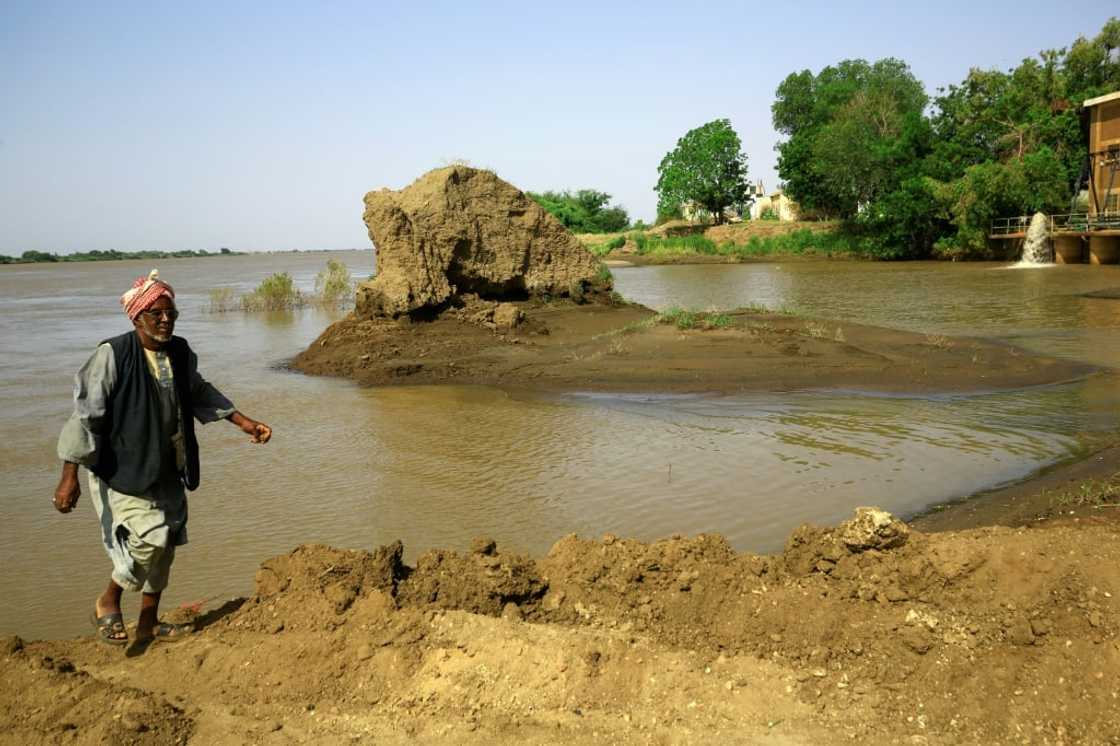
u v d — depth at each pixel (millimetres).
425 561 5191
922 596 4406
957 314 22719
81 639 5012
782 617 4453
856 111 67312
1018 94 53969
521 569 5035
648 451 9500
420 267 20125
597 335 18594
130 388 4355
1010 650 3977
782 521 7066
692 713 3906
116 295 45562
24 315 32562
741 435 10117
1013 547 4453
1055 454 8727
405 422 11383
